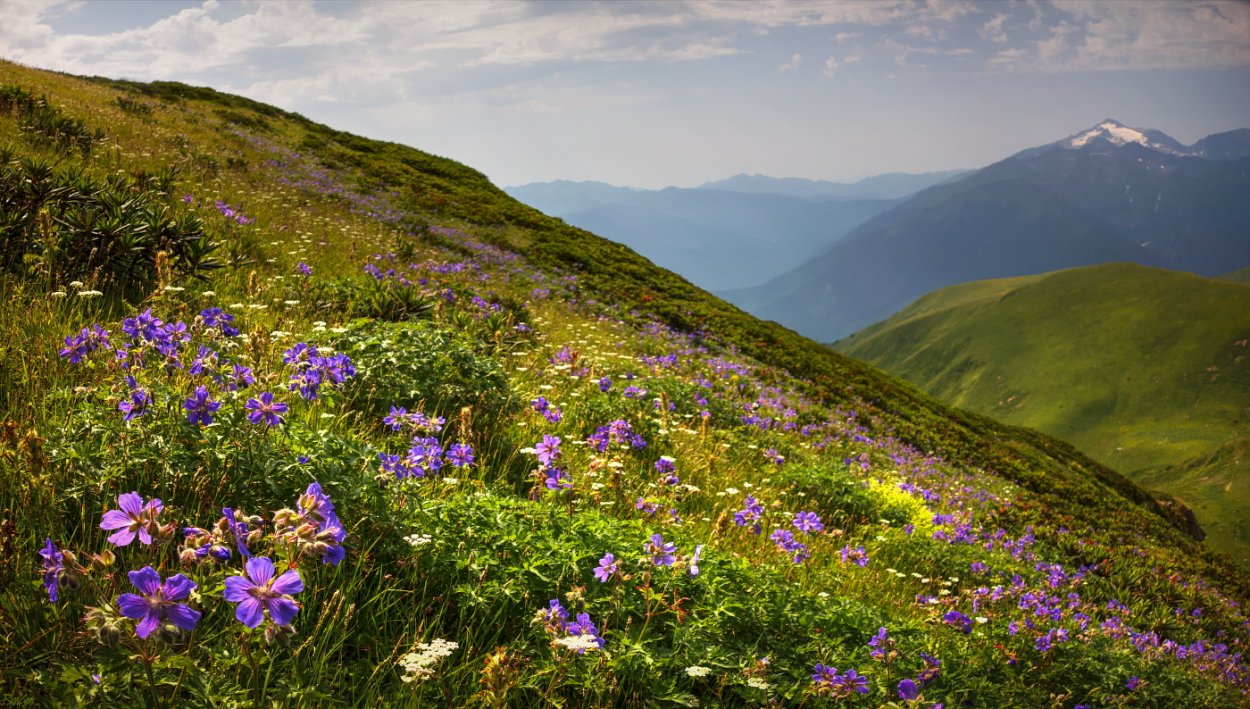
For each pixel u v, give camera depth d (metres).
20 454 3.25
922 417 29.30
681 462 8.56
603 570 3.76
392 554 3.71
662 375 13.32
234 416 3.83
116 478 3.43
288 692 2.57
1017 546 12.09
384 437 5.72
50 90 23.30
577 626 3.21
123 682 2.30
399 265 16.03
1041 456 36.81
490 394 7.30
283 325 7.58
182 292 7.46
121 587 2.85
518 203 46.09
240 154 25.39
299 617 3.14
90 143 15.53
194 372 3.99
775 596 4.76
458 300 12.51
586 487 5.59
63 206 7.95
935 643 5.38
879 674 4.22
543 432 7.45
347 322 8.11
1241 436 152.50
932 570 8.97
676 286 37.88
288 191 22.14
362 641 3.22
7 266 6.64
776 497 9.12
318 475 3.77
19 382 4.41
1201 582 16.19
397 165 43.03
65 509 3.23
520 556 3.98
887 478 13.81
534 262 30.08
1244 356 189.88
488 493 4.75
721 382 17.16
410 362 6.99
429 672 2.76
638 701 3.43
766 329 34.75
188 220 8.25
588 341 16.70
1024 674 5.91
